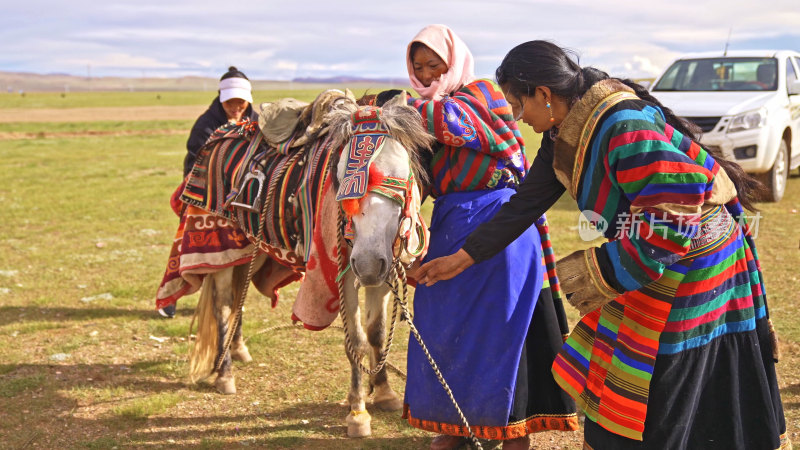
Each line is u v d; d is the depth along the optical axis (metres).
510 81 2.74
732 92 10.90
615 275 2.46
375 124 3.27
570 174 2.68
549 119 2.75
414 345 3.51
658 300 2.52
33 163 19.25
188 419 4.33
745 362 2.66
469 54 3.64
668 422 2.57
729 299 2.62
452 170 3.39
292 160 4.09
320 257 3.73
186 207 5.05
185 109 60.94
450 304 3.35
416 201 3.37
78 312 6.45
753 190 2.78
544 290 3.46
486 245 2.96
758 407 2.67
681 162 2.37
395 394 4.44
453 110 3.26
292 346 5.54
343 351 5.40
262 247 4.37
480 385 3.31
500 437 3.33
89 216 11.30
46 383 4.85
